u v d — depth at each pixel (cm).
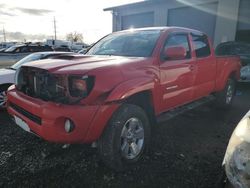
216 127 461
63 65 285
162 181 281
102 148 285
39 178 285
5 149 358
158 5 1582
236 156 167
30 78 308
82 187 270
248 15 1204
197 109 584
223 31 1290
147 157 336
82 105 258
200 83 447
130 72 299
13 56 1368
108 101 267
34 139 393
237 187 164
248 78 799
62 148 359
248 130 171
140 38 394
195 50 438
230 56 560
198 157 338
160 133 426
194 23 1429
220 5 1279
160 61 348
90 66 278
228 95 582
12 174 293
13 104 327
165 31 386
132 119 302
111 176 292
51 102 264
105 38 467
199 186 271
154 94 330
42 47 1519
